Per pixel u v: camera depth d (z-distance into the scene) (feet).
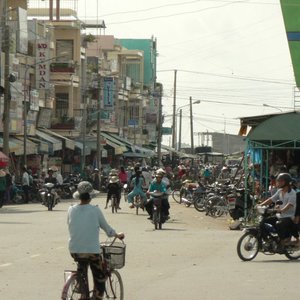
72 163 268.62
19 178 198.80
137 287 56.13
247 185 117.29
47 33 256.73
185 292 53.93
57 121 269.64
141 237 94.84
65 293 42.14
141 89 376.68
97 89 293.43
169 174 237.86
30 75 238.89
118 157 320.91
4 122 177.68
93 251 43.88
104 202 178.09
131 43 410.52
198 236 96.94
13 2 247.29
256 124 121.80
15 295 52.34
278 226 73.10
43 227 106.83
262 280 59.67
